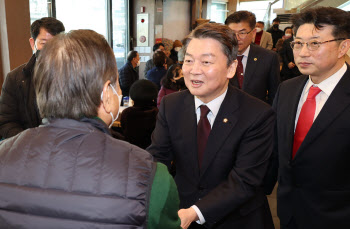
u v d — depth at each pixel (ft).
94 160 1.94
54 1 15.20
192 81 3.33
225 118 3.57
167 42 25.96
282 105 4.55
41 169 1.93
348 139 3.72
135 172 1.93
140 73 25.67
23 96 5.56
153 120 7.50
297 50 3.97
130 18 25.04
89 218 1.81
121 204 1.82
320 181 3.95
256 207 3.73
